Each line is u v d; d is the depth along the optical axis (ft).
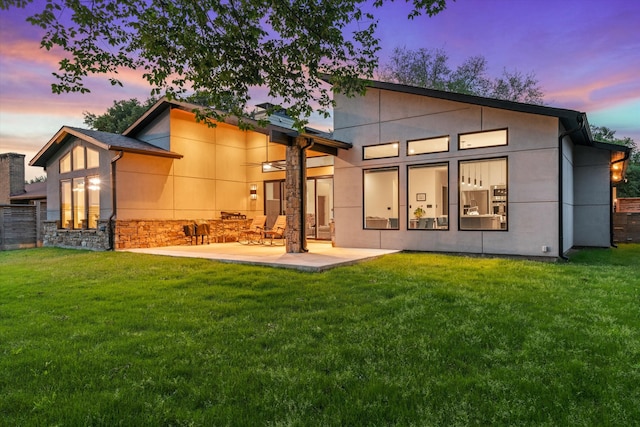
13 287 18.39
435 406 7.11
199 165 41.65
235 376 8.37
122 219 34.99
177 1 14.37
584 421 6.55
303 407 7.06
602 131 80.48
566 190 30.48
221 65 15.97
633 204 45.44
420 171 42.68
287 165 29.60
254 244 39.81
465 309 13.52
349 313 13.26
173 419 6.73
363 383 8.05
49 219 43.37
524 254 26.66
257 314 13.39
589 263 24.64
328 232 42.45
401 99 31.86
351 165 34.47
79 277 20.88
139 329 11.93
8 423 6.61
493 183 41.78
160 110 39.45
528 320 12.14
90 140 35.50
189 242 40.04
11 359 9.41
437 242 30.27
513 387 7.75
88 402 7.27
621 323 11.80
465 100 27.58
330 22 15.35
